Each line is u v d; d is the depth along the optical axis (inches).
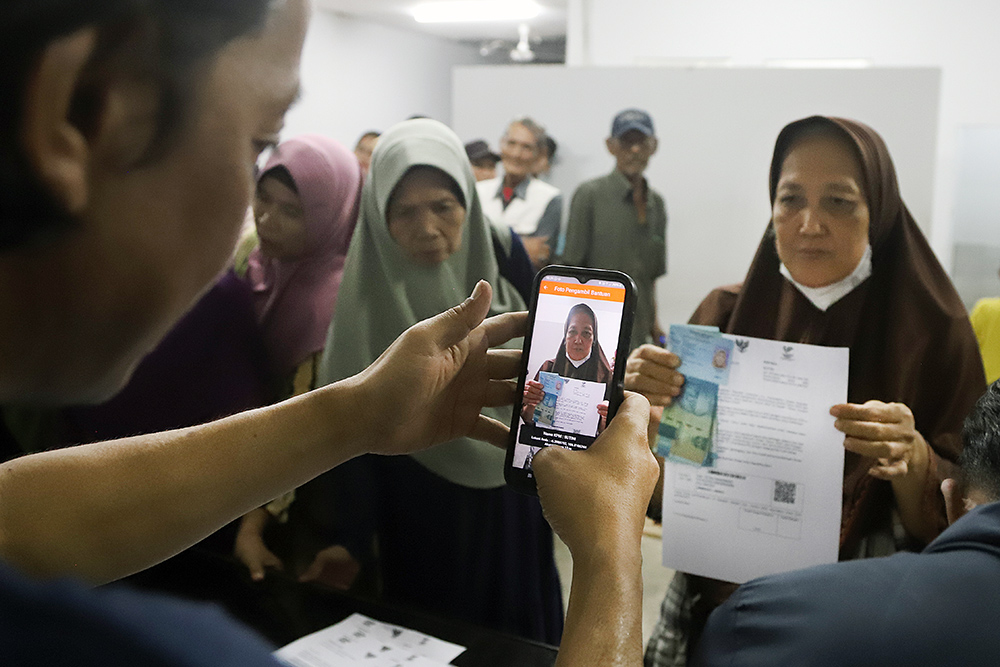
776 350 33.4
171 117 7.6
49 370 8.4
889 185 36.0
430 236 41.3
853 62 94.2
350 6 163.5
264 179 47.7
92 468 20.6
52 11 6.1
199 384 46.1
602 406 24.6
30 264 7.4
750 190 49.3
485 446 41.2
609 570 15.9
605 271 25.0
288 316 48.2
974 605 21.0
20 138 6.4
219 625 6.5
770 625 23.0
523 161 54.5
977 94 99.7
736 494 34.3
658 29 107.4
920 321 36.0
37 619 5.4
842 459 32.6
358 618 36.7
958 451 34.9
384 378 22.2
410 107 196.2
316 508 45.5
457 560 43.4
